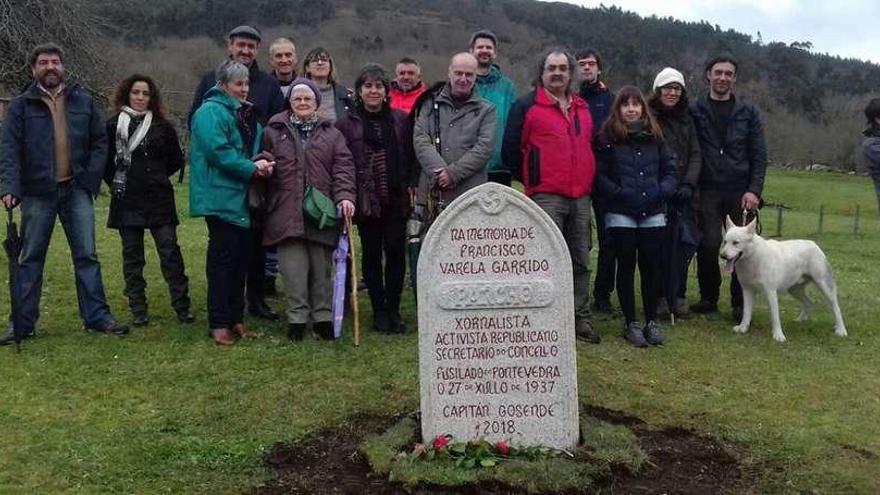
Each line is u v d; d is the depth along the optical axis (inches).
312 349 269.3
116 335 284.5
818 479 192.4
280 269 279.1
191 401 229.6
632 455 192.7
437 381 196.2
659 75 318.7
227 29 2178.9
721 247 322.0
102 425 214.2
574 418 197.2
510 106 315.9
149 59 1648.6
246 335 281.6
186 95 1342.3
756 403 237.8
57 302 331.0
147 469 191.5
